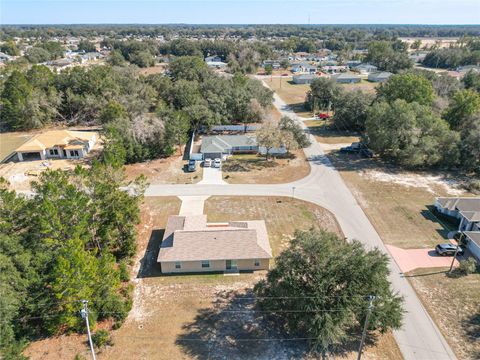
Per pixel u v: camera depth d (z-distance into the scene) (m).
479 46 199.75
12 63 144.75
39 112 78.75
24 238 29.41
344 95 79.69
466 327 28.34
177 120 62.75
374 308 24.31
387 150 62.81
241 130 76.69
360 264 24.89
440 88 91.00
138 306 30.14
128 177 54.53
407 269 34.84
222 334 27.47
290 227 41.88
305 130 77.44
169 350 26.11
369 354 25.92
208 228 36.94
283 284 25.62
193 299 30.94
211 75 108.25
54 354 25.62
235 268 34.44
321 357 25.61
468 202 43.50
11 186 51.72
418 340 27.17
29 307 25.36
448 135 56.00
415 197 48.75
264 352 25.98
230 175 55.59
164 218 43.50
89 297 26.59
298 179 54.28
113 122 61.00
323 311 24.16
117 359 25.39
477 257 36.19
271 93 90.75
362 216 44.16
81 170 35.47
